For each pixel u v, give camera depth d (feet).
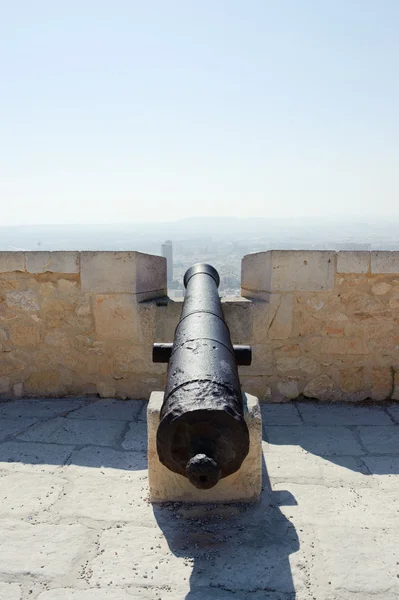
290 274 13.89
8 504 8.75
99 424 12.50
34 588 6.71
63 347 14.57
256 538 7.77
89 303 14.28
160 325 14.10
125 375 14.48
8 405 14.07
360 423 12.73
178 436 6.48
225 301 14.11
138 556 7.36
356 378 14.38
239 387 7.12
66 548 7.55
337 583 6.77
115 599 6.49
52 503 8.79
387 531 7.96
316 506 8.71
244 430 6.43
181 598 6.50
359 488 9.36
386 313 14.11
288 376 14.35
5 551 7.47
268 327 14.11
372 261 13.83
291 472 9.99
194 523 8.21
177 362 7.47
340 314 14.12
